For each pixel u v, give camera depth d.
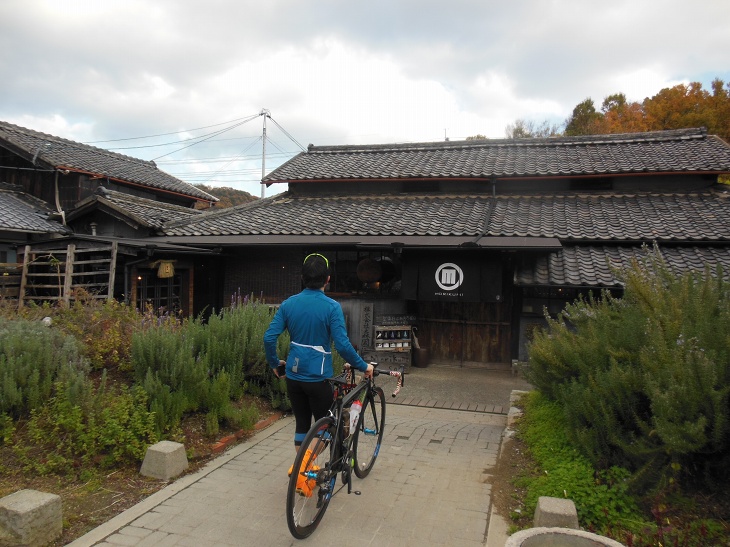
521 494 4.11
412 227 10.27
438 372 10.18
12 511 3.14
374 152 14.99
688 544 3.18
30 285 9.91
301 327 3.89
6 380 4.39
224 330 6.57
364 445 4.64
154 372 5.36
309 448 3.56
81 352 5.63
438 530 3.60
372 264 10.70
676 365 3.52
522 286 9.17
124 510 3.77
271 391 6.41
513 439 5.33
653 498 3.61
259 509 3.84
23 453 4.14
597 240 9.41
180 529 3.51
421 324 11.02
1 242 12.42
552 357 5.22
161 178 18.31
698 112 22.78
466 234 9.64
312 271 3.96
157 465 4.31
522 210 11.09
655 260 5.33
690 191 11.18
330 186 13.36
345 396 3.98
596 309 5.56
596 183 11.79
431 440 5.71
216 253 11.03
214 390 5.47
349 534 3.52
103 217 12.57
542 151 13.49
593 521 3.56
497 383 9.30
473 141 14.52
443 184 12.62
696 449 3.29
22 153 14.78
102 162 16.72
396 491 4.25
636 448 3.71
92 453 4.30
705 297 4.18
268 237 10.42
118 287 10.88
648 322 4.02
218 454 4.95
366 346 10.68
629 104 28.39
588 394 4.17
